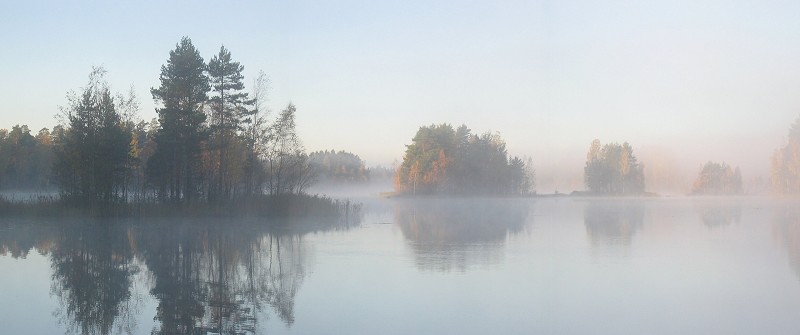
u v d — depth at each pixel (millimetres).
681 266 25703
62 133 59688
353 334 15016
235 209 56656
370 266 25844
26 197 74312
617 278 22891
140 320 16469
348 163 174250
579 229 45031
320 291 20359
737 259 28047
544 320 16406
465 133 124000
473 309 17656
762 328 15875
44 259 28609
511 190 130875
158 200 59281
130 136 59562
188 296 19719
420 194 117125
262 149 62594
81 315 17109
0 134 97438
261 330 15375
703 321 16516
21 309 17891
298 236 39781
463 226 48531
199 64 58344
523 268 25047
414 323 16031
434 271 24375
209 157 62438
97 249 32625
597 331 15477
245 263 27078
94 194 55219
